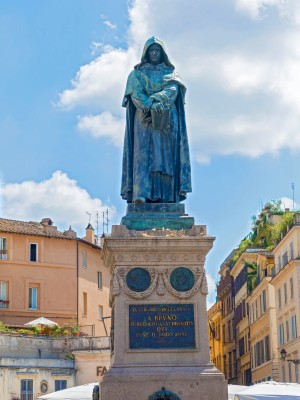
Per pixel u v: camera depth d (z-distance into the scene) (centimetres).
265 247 6950
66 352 4659
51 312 6031
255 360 6519
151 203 1567
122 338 1449
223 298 8312
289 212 6041
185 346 1451
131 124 1633
